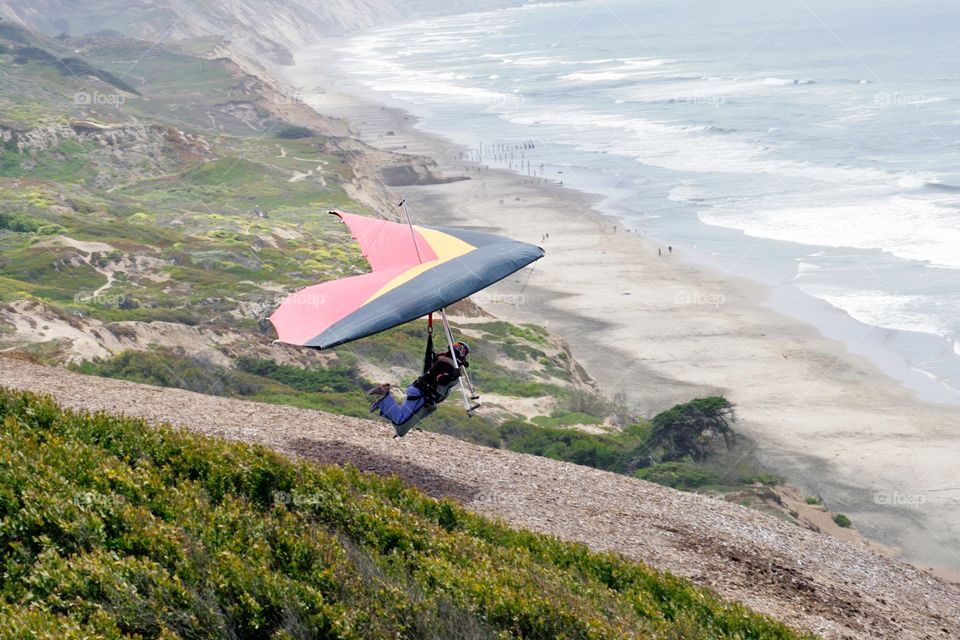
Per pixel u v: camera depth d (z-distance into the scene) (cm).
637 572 1397
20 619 811
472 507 1620
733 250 8656
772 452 4803
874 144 12662
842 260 7988
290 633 924
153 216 9819
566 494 1791
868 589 1705
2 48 18775
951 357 5900
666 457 4550
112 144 12888
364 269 8300
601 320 7206
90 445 1321
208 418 1845
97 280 7044
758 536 1817
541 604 1091
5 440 1195
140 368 4641
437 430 4403
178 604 914
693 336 6681
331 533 1199
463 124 18738
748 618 1316
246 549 1050
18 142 12300
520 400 5378
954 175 10512
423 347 6191
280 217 10562
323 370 5491
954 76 18088
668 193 11212
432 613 1002
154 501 1104
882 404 5347
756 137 14075
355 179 12650
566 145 15275
